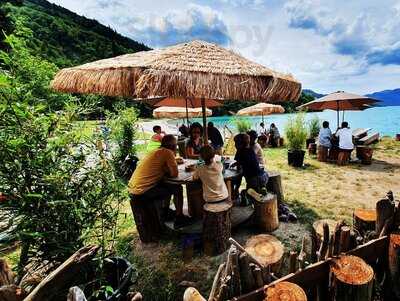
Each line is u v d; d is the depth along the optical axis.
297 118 9.03
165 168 4.13
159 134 7.86
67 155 2.14
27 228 2.00
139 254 3.86
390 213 2.76
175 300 3.00
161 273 3.42
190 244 3.75
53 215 2.02
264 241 2.88
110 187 2.30
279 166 8.96
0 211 1.96
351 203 5.59
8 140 1.82
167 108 13.42
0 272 1.80
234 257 2.06
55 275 1.65
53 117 2.07
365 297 2.21
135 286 3.22
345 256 2.46
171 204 5.59
